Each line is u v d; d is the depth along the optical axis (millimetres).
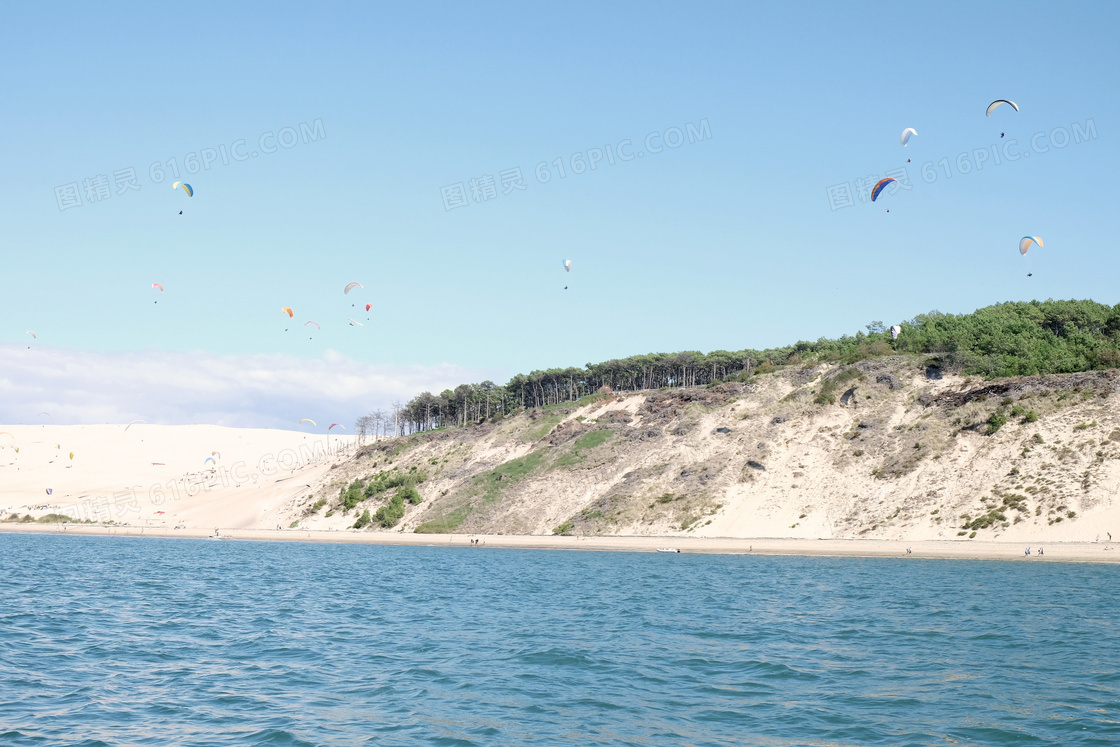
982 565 73000
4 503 167375
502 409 184625
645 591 56219
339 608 47812
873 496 99438
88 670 30031
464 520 123812
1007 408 102438
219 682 28531
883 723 23453
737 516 104125
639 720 23953
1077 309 131750
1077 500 85250
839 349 141000
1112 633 37625
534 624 41750
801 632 38750
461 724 23578
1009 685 27734
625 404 143500
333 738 22281
